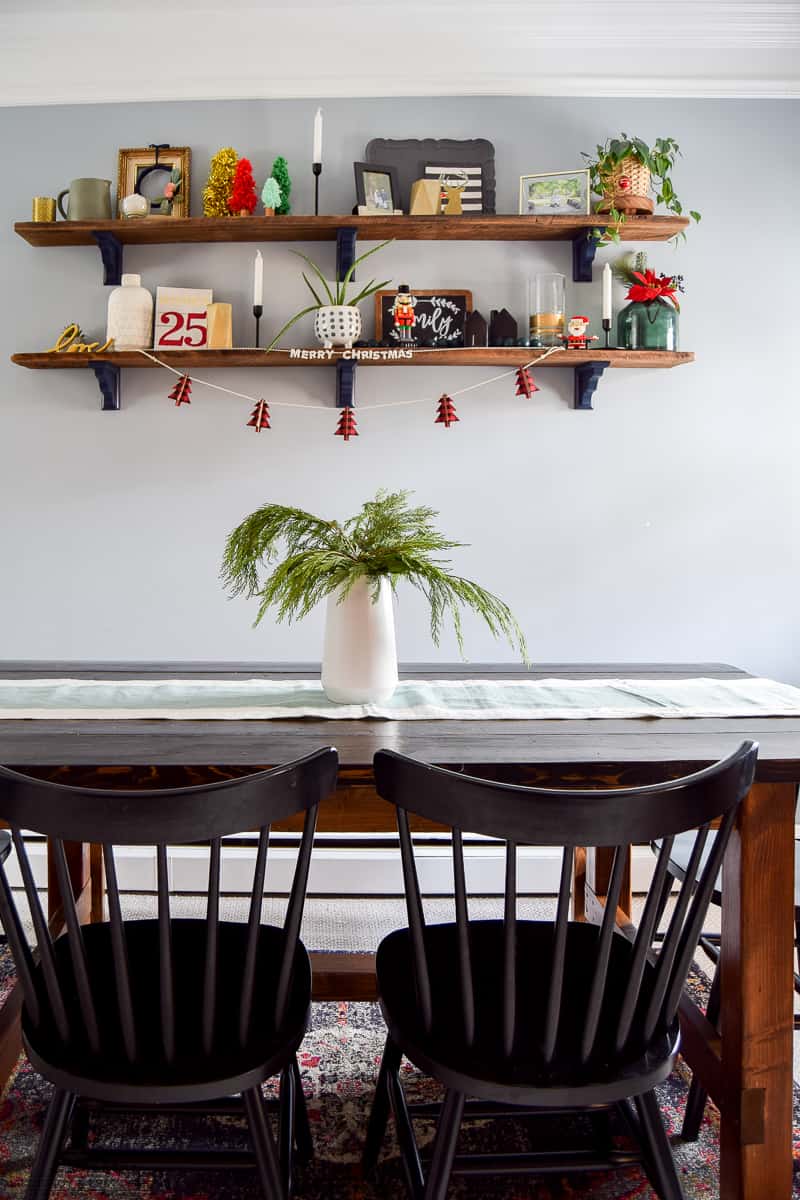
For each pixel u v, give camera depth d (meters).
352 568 1.67
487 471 2.71
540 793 1.09
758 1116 1.43
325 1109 1.75
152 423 2.68
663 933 2.42
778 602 2.77
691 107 2.67
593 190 2.56
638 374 2.71
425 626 2.75
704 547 2.75
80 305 2.66
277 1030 1.25
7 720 1.64
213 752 1.42
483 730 1.58
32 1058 1.23
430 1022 1.23
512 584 2.74
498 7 2.54
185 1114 1.36
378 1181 1.55
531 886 2.72
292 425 2.68
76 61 2.60
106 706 1.73
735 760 1.19
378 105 2.64
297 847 2.69
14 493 2.70
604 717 1.67
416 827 1.51
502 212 2.65
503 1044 1.18
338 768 1.30
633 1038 1.24
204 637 2.73
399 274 2.66
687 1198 1.52
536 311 2.55
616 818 1.09
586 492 2.72
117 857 2.70
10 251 2.66
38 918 1.17
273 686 1.94
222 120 2.64
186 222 2.49
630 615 2.76
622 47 2.61
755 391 2.72
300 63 2.61
